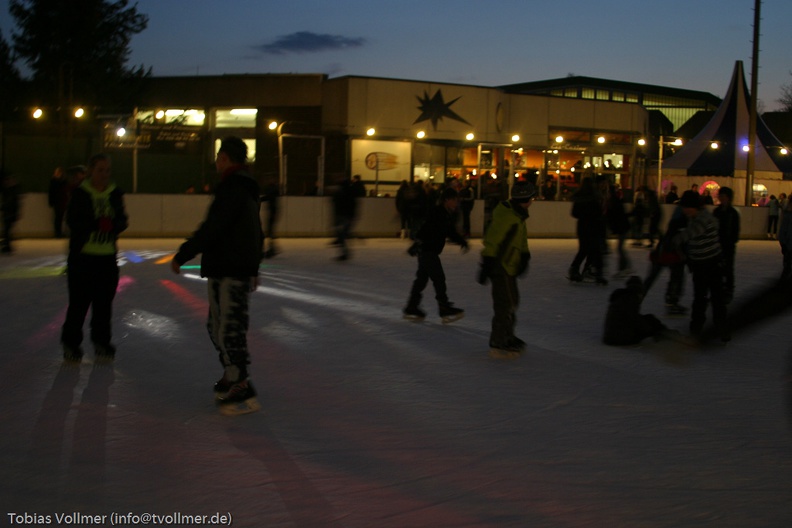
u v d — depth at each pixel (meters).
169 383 5.99
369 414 5.29
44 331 7.85
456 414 5.32
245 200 5.18
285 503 3.80
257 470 4.23
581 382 6.27
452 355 7.18
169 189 27.05
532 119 34.28
